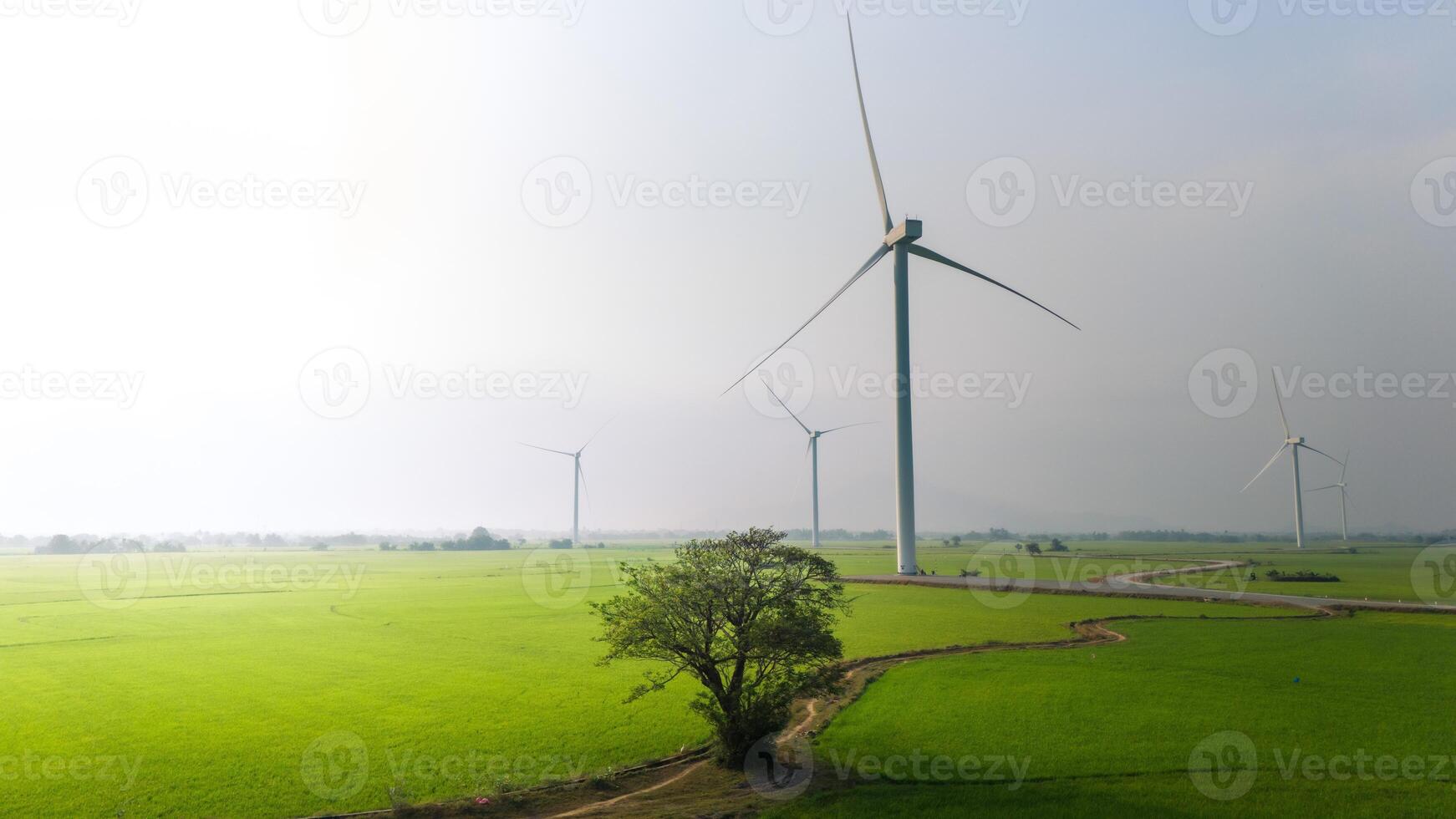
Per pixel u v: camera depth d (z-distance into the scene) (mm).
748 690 27797
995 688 36125
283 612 69875
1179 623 57250
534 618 64625
